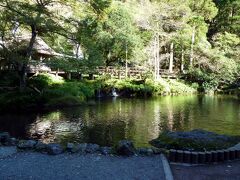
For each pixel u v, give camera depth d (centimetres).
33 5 1598
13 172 558
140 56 3084
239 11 3819
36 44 2288
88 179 526
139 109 1823
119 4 2977
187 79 3378
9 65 2072
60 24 1738
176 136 783
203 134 789
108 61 3155
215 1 4041
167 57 3628
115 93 2756
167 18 3241
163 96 2777
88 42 1714
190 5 3506
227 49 3319
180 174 568
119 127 1273
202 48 3256
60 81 2306
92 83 2614
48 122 1362
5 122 1351
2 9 1720
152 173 560
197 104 2114
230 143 740
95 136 1109
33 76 2231
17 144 720
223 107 1945
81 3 1695
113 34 2850
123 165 604
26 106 1683
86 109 1786
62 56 1955
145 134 1145
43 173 554
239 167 617
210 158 646
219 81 3198
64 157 652
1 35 1688
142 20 3036
